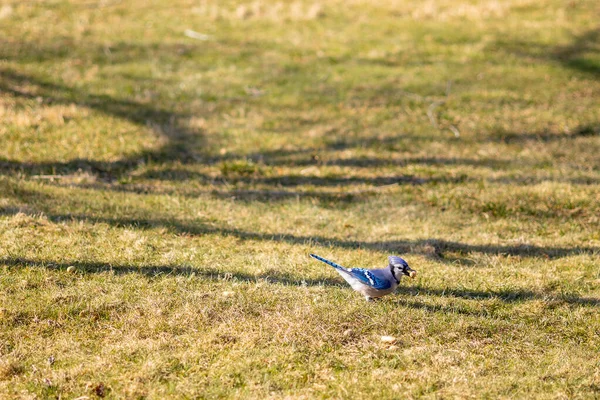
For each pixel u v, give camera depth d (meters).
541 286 11.66
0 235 12.17
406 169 18.42
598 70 27.47
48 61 25.62
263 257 12.33
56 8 33.81
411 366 8.76
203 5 35.72
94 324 9.53
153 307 9.99
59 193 15.02
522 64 28.02
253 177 17.72
